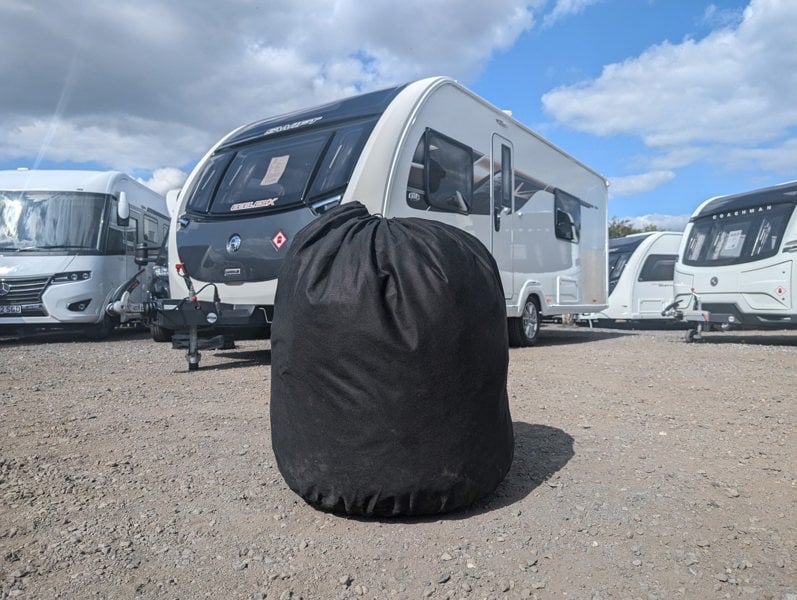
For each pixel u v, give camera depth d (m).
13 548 2.65
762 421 4.69
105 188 12.06
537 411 5.00
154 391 5.84
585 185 11.85
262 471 3.59
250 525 2.88
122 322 12.58
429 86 7.24
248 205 6.88
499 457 3.03
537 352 8.96
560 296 10.69
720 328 14.73
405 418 2.71
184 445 4.08
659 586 2.34
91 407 5.16
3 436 4.27
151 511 3.03
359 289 2.71
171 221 7.60
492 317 2.93
